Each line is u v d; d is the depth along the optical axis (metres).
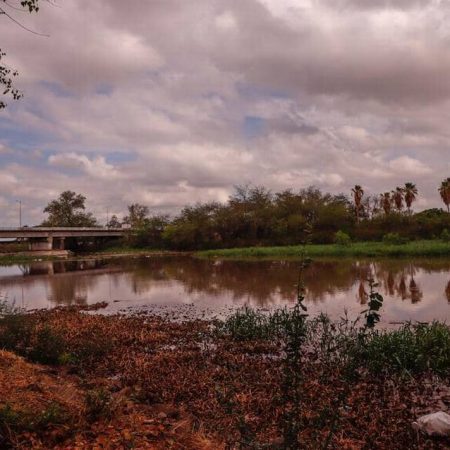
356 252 50.09
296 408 4.96
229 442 5.88
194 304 22.69
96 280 36.78
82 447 5.20
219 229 82.94
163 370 10.82
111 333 15.38
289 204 82.69
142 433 5.83
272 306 20.75
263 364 11.19
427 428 7.14
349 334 13.50
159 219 94.06
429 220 69.06
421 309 18.69
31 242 84.69
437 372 10.10
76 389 8.23
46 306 24.70
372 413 7.97
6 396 6.68
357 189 81.06
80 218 111.31
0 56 8.80
